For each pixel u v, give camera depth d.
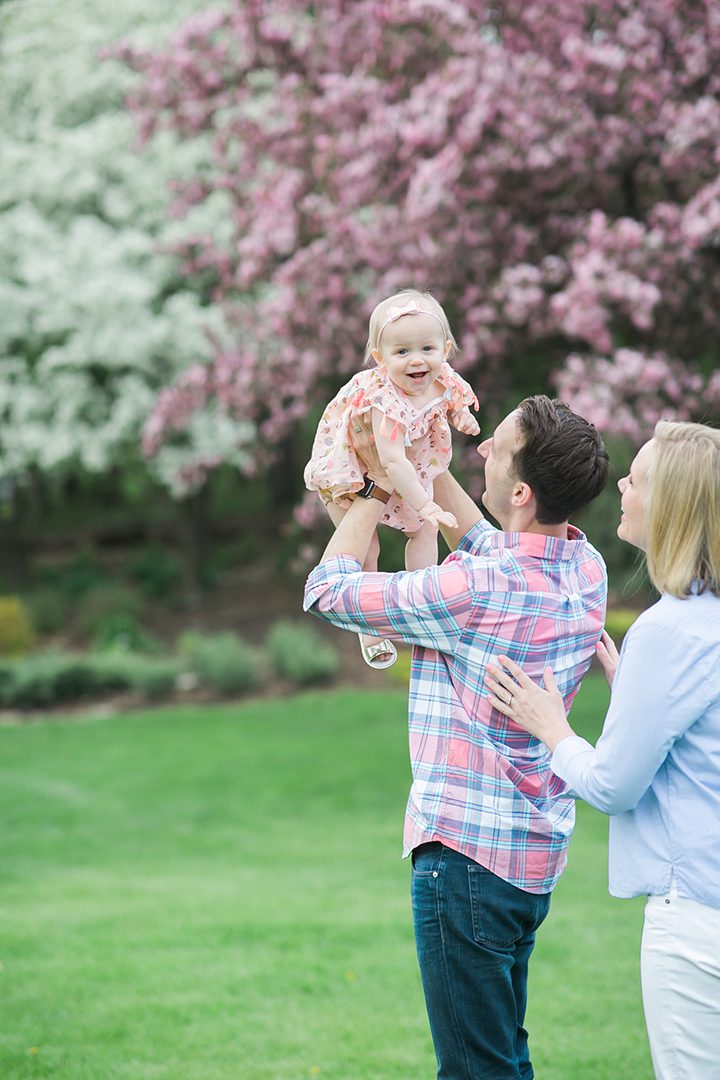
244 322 12.21
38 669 13.55
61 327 15.25
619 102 9.16
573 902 6.27
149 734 11.77
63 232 16.02
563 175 9.51
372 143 9.98
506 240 9.98
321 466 2.57
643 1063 3.92
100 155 15.52
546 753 2.45
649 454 2.38
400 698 12.80
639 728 2.21
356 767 10.23
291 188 10.93
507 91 9.12
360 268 10.50
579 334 8.95
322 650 14.04
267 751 10.87
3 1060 4.00
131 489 25.08
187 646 14.88
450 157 9.20
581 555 2.55
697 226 8.38
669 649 2.22
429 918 2.39
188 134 12.07
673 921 2.22
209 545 20.06
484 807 2.36
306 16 11.04
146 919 6.03
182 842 8.28
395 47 10.36
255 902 6.43
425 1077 3.85
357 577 2.45
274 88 11.62
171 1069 3.91
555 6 9.33
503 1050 2.40
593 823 8.55
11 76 16.31
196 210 14.97
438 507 2.42
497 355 10.39
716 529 2.26
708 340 9.95
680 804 2.25
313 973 4.98
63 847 8.20
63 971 5.03
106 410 15.91
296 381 11.72
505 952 2.40
